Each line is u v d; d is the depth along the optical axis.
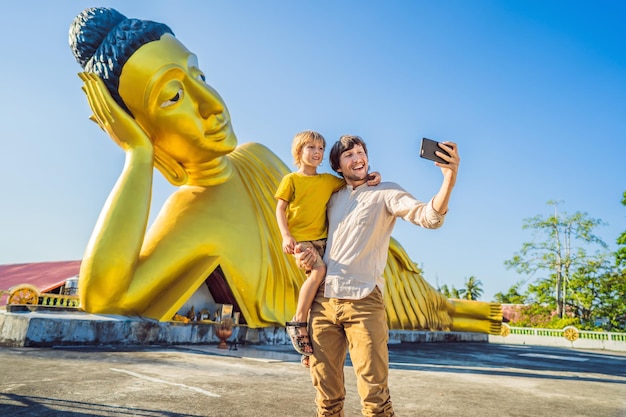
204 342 13.77
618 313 36.16
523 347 27.25
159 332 12.61
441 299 27.34
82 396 5.12
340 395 2.78
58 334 10.65
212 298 15.62
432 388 7.46
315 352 2.81
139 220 12.46
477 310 30.86
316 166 3.19
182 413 4.59
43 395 5.05
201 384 6.38
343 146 3.10
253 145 19.17
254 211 16.33
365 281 2.73
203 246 14.41
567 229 39.38
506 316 44.41
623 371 13.05
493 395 7.09
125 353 9.86
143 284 12.97
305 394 6.09
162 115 13.34
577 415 5.85
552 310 39.25
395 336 21.47
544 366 13.21
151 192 13.06
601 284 36.69
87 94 13.12
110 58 12.73
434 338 25.44
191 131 13.80
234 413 4.71
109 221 12.18
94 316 11.69
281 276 16.16
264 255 15.68
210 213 15.08
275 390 6.26
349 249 2.81
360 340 2.64
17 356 8.27
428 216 2.49
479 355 16.81
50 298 13.40
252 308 15.12
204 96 13.72
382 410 2.54
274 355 11.28
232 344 13.90
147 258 13.55
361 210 2.88
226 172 16.23
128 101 13.16
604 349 32.47
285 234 3.01
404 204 2.71
